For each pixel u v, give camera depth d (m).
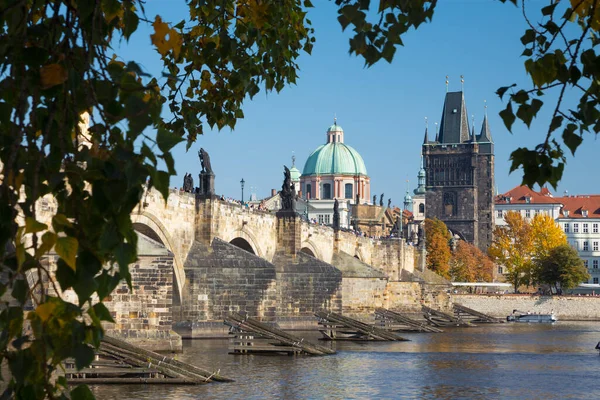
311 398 59.62
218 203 113.00
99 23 10.38
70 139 10.23
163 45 11.39
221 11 20.20
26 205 9.68
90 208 9.72
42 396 9.88
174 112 22.69
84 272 9.64
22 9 10.03
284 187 141.12
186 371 62.16
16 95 9.98
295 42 21.97
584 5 13.35
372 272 165.12
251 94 20.50
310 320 136.88
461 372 80.25
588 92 12.95
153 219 97.88
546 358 98.44
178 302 108.12
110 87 10.12
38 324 9.64
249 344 90.12
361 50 12.75
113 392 56.41
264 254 134.00
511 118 13.18
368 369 79.88
